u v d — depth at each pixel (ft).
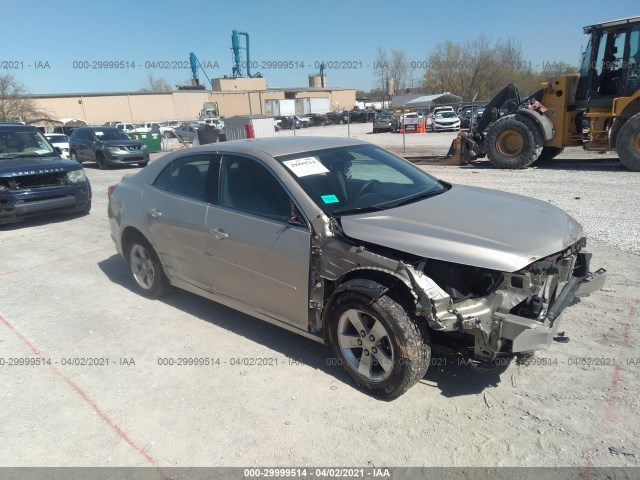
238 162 12.87
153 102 194.49
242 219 12.25
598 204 26.35
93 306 16.03
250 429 9.70
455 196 12.80
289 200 11.46
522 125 42.39
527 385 10.57
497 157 44.34
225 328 14.07
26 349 13.32
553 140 42.98
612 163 44.50
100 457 9.16
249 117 77.15
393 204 11.93
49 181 27.89
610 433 9.02
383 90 212.23
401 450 8.91
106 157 59.57
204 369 11.91
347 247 10.37
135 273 16.83
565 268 11.15
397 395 10.18
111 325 14.56
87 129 64.39
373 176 13.08
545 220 11.18
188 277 14.52
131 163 60.64
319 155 13.00
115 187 17.48
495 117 46.55
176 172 14.82
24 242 24.62
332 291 11.11
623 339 12.12
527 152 42.65
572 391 10.27
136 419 10.19
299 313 11.49
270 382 11.25
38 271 19.90
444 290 9.96
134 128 122.62
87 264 20.59
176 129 113.19
